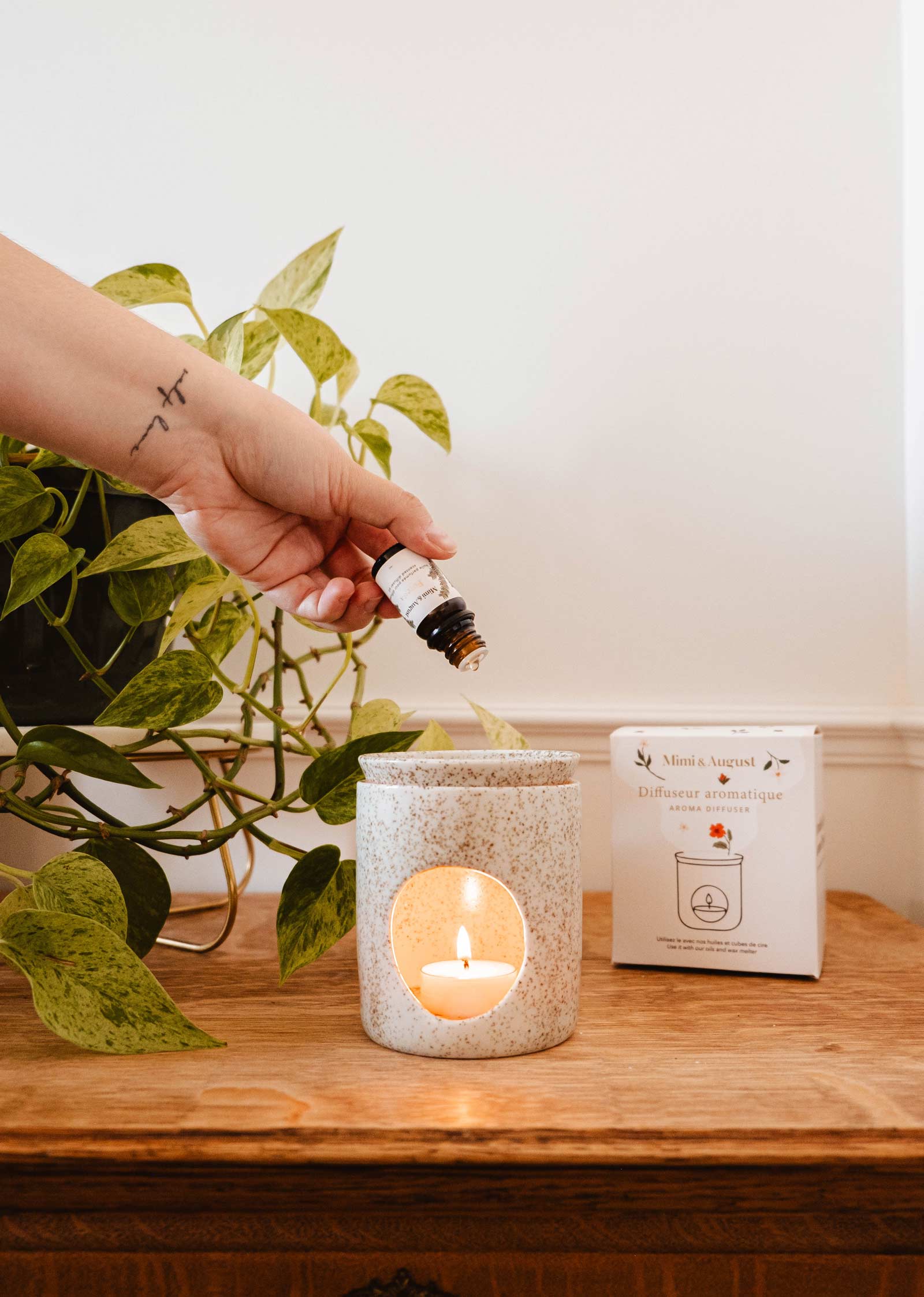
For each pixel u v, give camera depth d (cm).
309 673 103
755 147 102
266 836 69
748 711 100
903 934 82
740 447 102
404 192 105
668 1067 50
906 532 100
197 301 106
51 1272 43
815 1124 42
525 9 104
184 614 63
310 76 106
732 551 101
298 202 106
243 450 58
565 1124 43
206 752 84
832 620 100
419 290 104
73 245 107
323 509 62
